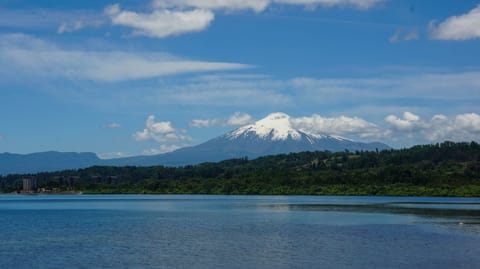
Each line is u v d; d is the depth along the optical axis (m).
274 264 74.69
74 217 164.88
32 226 132.38
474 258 77.25
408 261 75.38
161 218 156.12
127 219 153.50
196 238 102.94
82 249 89.00
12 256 82.06
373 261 75.75
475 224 126.19
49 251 86.94
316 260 77.25
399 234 105.88
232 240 99.50
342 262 75.44
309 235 106.31
